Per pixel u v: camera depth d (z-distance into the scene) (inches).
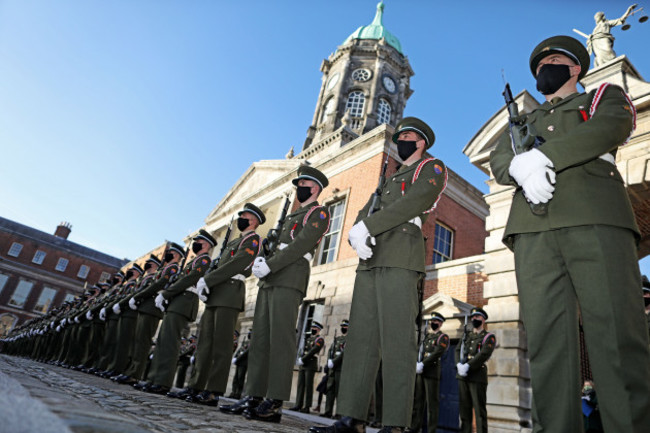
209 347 191.9
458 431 349.7
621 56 292.0
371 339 116.2
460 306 358.9
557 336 69.7
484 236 623.2
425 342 316.8
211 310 195.0
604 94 81.5
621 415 60.0
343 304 448.5
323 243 549.0
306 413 377.4
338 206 553.0
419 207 115.8
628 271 67.2
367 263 119.1
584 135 73.8
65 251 1892.2
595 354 64.8
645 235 327.9
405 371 104.4
